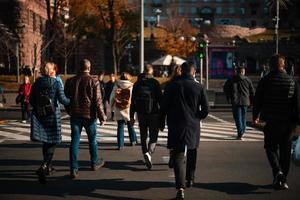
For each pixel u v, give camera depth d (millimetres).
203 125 19328
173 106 7609
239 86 14289
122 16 52094
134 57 71000
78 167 9906
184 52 69438
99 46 63719
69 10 49031
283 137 8109
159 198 7535
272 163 8148
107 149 12578
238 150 12430
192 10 126000
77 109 8891
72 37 51312
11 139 14680
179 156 7453
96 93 8914
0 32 44156
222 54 49156
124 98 12312
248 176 9180
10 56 45656
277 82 8008
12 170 9789
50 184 8500
